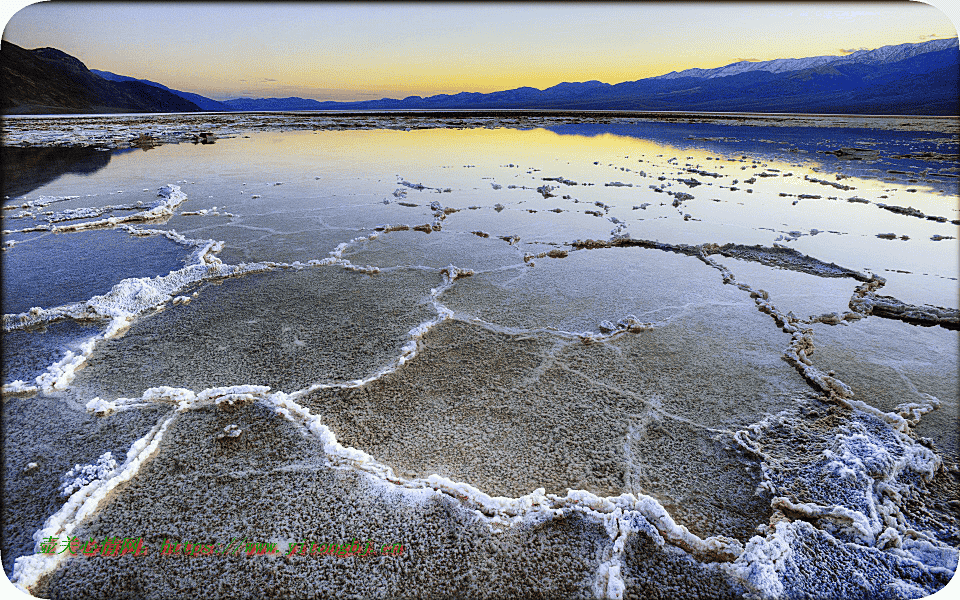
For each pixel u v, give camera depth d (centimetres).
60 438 295
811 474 270
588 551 227
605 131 2431
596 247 648
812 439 297
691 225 740
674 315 455
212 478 266
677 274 554
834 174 1174
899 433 296
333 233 694
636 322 430
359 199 897
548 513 242
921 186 1035
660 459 283
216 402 324
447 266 571
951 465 276
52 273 544
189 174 1125
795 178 1122
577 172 1188
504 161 1366
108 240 660
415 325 432
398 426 307
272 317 445
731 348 399
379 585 210
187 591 208
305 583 211
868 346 402
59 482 262
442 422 310
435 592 208
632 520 240
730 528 241
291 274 545
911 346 402
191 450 285
